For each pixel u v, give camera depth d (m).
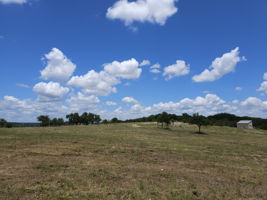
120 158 19.84
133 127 79.44
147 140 37.91
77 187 11.27
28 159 17.45
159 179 13.57
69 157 19.19
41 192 10.33
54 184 11.56
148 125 90.81
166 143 34.53
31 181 11.84
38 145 25.20
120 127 76.81
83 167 15.59
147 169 16.05
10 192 10.14
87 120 114.62
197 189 12.01
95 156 20.23
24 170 14.05
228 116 155.25
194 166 18.30
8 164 15.50
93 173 13.94
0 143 25.62
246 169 18.39
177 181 13.38
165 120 81.19
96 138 36.16
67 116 114.38
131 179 13.20
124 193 10.71
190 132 70.00
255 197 11.34
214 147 33.47
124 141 33.84
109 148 25.42
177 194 11.00
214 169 17.61
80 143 28.58
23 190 10.45
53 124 107.25
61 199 9.63
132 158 20.11
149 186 11.96
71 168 15.12
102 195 10.30
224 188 12.48
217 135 65.88
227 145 38.22
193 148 30.20
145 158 20.55
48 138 32.81
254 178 15.32
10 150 21.17
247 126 112.62
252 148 35.72
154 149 26.66
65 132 48.22
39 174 13.29
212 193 11.53
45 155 19.55
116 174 14.07
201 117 71.56
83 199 9.77
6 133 40.44
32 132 45.06
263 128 122.38
